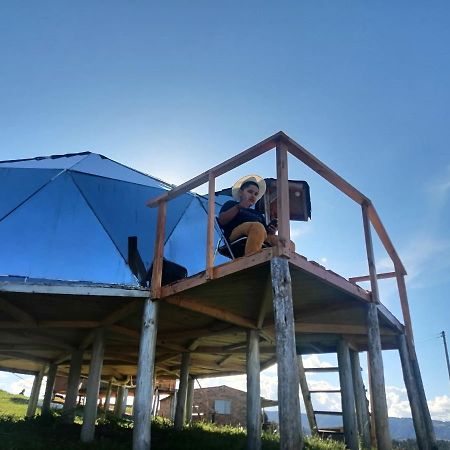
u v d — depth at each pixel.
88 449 8.45
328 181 7.66
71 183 11.39
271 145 6.56
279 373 5.17
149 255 10.76
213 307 8.34
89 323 9.62
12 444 8.45
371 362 7.43
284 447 4.79
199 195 13.73
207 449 9.88
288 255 5.83
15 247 9.70
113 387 26.80
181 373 12.83
